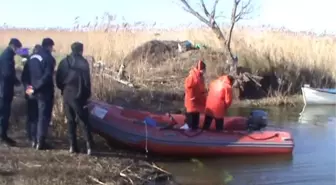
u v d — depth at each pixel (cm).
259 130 1159
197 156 1074
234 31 1986
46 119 943
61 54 1512
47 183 814
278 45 2012
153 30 2089
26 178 823
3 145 951
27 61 930
